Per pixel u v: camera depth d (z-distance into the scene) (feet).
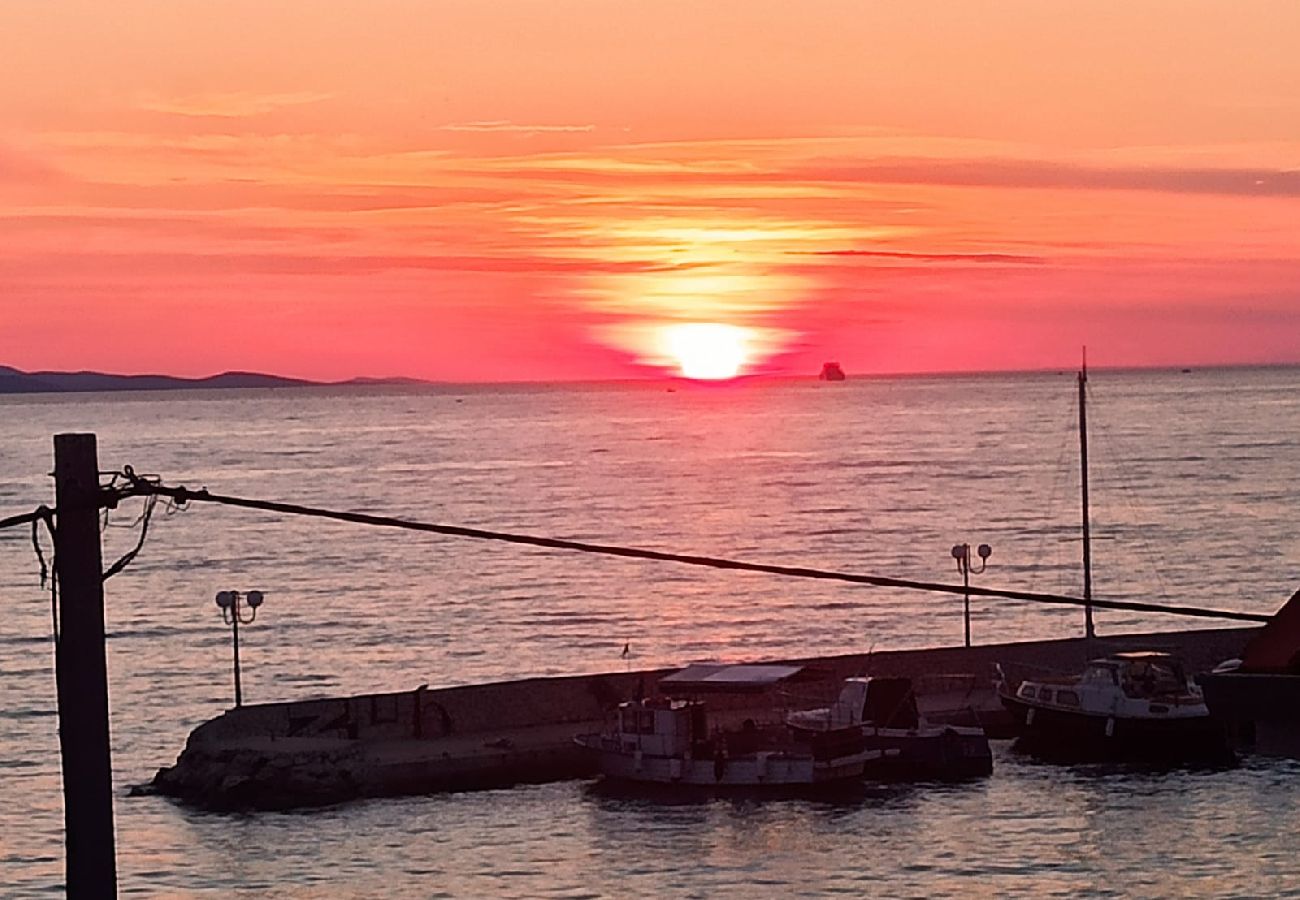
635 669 353.31
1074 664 280.72
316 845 207.82
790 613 425.28
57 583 58.44
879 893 186.60
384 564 550.36
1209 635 292.20
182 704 317.22
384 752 234.79
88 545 58.70
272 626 418.51
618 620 418.31
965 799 223.10
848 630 400.47
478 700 249.34
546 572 516.73
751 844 205.46
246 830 214.48
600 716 254.06
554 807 222.48
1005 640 386.11
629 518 652.89
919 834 207.82
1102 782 229.66
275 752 229.66
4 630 417.08
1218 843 200.95
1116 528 582.35
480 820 216.95
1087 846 201.26
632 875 194.90
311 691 332.80
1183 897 182.50
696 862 198.80
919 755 233.35
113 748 272.51
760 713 253.44
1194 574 484.74
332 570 538.06
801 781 227.61
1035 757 245.65
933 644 380.37
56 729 287.89
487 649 380.99
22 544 638.12
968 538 570.05
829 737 229.04
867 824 212.84
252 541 632.38
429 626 414.21
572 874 195.52
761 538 583.17
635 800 225.56
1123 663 245.45
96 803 57.41
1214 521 593.01
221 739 238.07
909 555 533.55
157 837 212.64
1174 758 239.30
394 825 215.31
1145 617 418.10
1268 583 468.34
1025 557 524.11
